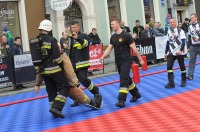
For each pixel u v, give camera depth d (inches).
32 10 639.1
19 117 318.7
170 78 402.6
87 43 316.8
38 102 390.9
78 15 719.7
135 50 315.6
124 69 316.5
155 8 885.8
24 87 512.7
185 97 341.1
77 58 316.5
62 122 281.7
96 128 253.3
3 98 442.6
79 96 306.0
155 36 656.4
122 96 316.5
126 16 804.6
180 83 427.8
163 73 544.4
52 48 283.4
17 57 491.2
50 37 286.7
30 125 283.0
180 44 392.2
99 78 542.9
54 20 669.3
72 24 316.2
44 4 654.5
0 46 538.0
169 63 399.9
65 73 294.7
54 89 301.0
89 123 270.2
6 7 611.8
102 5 755.4
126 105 325.1
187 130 230.1
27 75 499.8
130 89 333.7
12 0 615.2
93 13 731.4
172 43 394.6
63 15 685.9
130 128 245.9
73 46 319.0
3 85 478.9
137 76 452.4
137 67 453.7
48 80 296.7
